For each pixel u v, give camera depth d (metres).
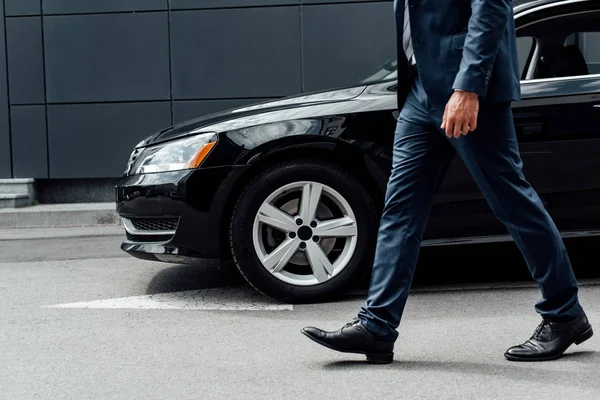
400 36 2.95
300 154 4.15
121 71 8.87
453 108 2.64
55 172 8.95
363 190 4.14
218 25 8.76
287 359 3.11
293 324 3.72
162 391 2.75
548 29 4.27
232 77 8.79
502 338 3.32
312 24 8.67
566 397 2.55
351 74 8.68
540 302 2.96
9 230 7.80
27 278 5.18
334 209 4.22
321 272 4.13
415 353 3.12
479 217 4.14
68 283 4.96
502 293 4.26
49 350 3.36
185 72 8.82
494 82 2.72
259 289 4.13
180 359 3.16
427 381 2.74
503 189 2.80
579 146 4.13
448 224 4.13
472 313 3.81
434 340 3.32
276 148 4.07
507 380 2.73
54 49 8.88
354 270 4.15
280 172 4.09
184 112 8.85
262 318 3.86
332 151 4.11
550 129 4.11
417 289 4.44
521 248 2.88
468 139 2.76
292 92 8.74
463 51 2.67
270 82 8.76
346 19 8.64
